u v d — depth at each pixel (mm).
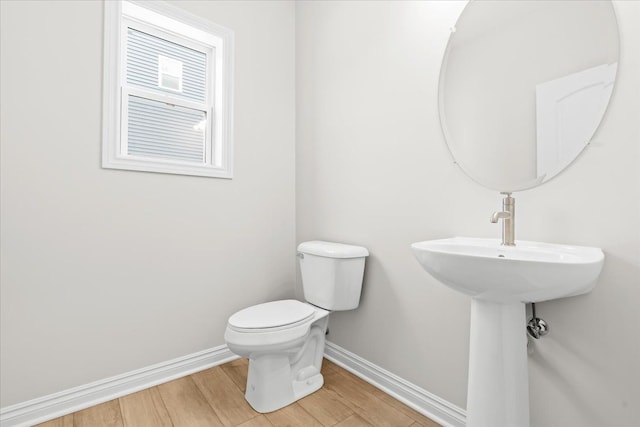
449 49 1317
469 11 1262
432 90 1377
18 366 1307
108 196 1515
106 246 1509
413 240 1451
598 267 806
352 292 1623
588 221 960
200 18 1811
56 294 1387
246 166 1995
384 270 1587
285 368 1463
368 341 1675
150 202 1637
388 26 1567
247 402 1479
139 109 1801
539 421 1058
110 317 1517
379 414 1396
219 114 1954
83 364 1446
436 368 1362
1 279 1278
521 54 1119
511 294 830
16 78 1304
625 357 893
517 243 1051
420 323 1425
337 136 1866
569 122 1002
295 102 2227
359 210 1721
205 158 2027
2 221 1279
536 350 1063
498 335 912
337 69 1867
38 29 1348
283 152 2176
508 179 1138
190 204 1770
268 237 2092
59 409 1378
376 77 1626
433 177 1372
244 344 1328
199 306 1795
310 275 1718
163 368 1660
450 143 1308
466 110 1262
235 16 1956
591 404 951
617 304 907
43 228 1358
